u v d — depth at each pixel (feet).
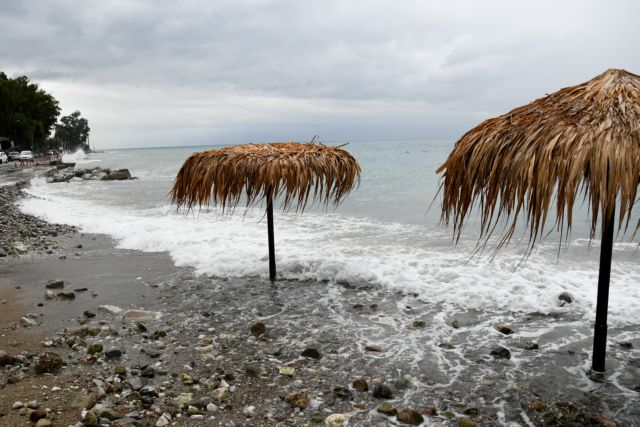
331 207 44.55
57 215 40.65
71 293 17.60
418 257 22.61
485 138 9.77
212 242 27.12
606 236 10.30
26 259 24.31
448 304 16.30
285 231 31.32
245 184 15.75
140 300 17.12
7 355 11.89
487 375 11.16
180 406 9.88
